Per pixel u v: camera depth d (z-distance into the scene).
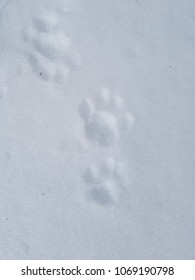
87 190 0.41
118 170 0.42
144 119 0.43
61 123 0.43
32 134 0.42
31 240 0.40
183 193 0.41
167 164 0.42
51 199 0.41
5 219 0.40
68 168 0.41
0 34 0.44
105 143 0.42
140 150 0.42
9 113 0.42
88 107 0.43
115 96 0.44
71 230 0.40
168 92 0.44
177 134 0.43
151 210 0.41
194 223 0.41
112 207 0.41
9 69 0.43
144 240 0.40
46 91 0.43
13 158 0.41
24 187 0.41
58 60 0.44
